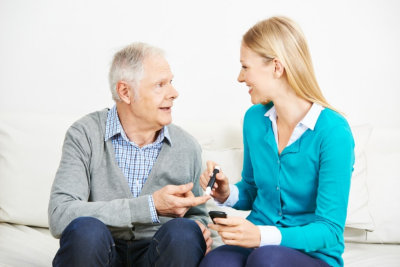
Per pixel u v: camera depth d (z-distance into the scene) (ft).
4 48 7.77
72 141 4.87
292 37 4.31
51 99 7.80
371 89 7.39
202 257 4.17
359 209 5.82
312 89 4.41
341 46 7.37
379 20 7.30
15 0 7.73
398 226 5.92
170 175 5.07
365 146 6.31
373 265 5.16
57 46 7.75
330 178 4.16
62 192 4.57
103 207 4.36
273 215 4.57
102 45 7.73
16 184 6.23
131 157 5.04
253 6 7.45
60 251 3.90
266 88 4.42
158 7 7.61
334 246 4.27
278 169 4.49
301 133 4.40
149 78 4.79
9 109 7.82
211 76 7.58
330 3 7.34
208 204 6.09
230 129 6.75
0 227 6.07
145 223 4.39
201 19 7.55
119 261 4.64
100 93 7.75
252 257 3.81
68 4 7.72
